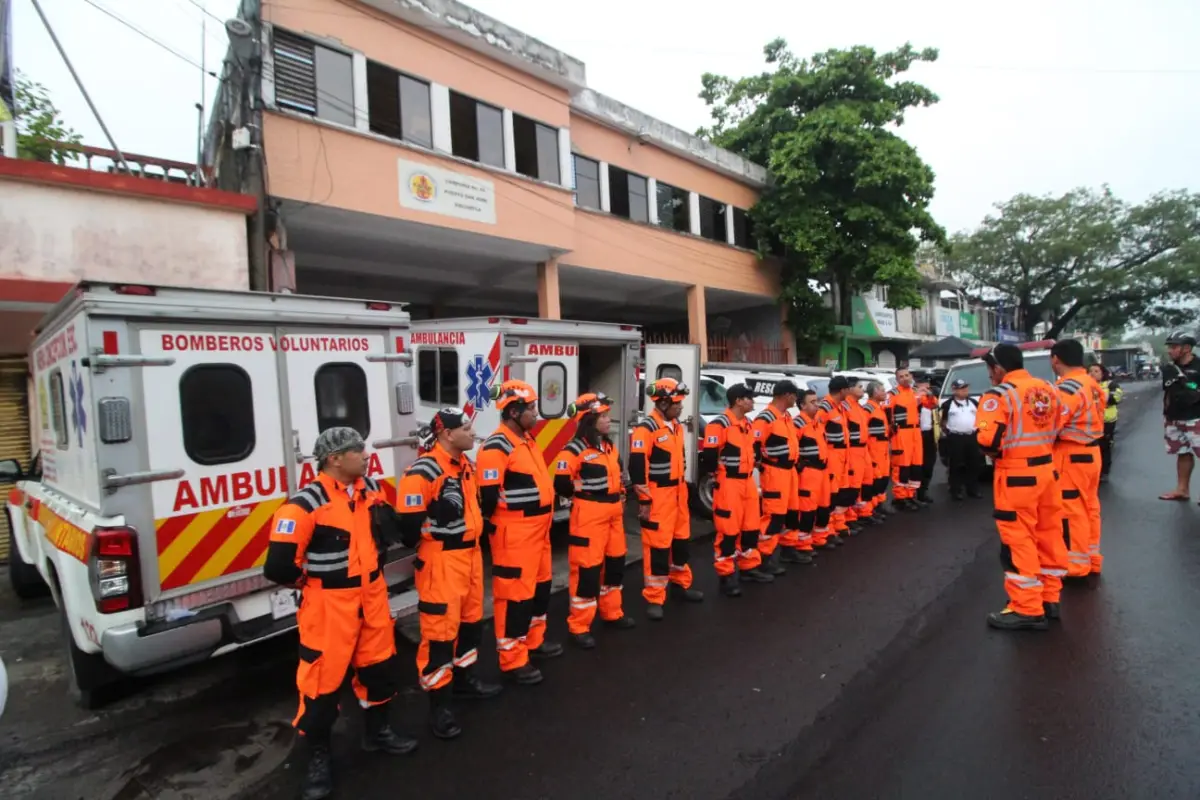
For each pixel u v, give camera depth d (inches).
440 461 137.2
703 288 653.3
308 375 157.1
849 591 216.4
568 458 173.2
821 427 254.8
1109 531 268.8
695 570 248.2
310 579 115.8
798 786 116.0
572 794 116.5
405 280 542.9
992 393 176.9
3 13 294.5
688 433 294.0
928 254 1460.4
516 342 253.8
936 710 139.4
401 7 391.2
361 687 126.6
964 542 269.4
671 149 619.2
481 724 141.1
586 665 168.1
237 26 319.6
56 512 149.3
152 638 129.3
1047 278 1393.9
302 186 354.3
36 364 182.5
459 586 136.1
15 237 255.0
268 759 133.3
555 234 481.4
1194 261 1254.3
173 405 135.9
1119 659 157.2
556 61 478.6
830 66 679.1
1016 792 111.8
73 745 138.6
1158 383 1833.2
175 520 135.3
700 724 138.3
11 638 198.7
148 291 133.0
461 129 430.9
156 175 346.0
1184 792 109.8
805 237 663.1
